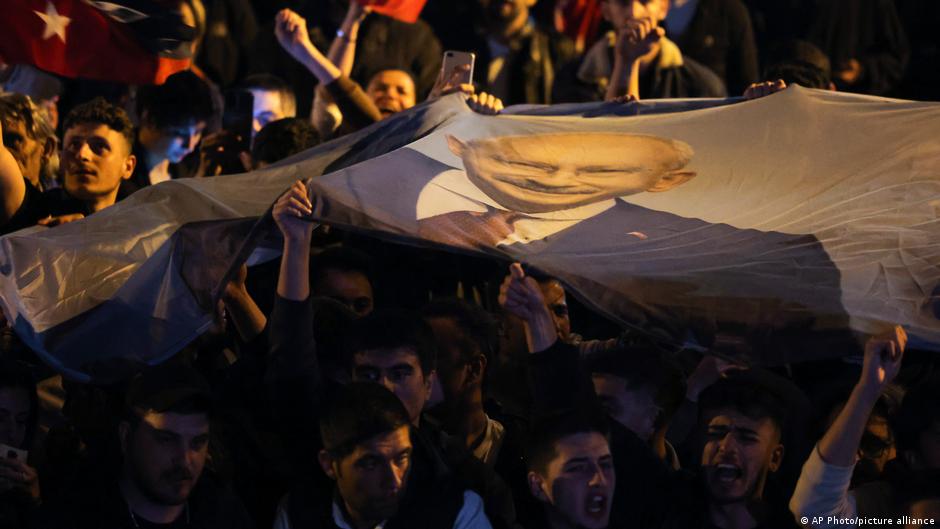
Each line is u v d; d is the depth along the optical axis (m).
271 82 21.69
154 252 13.52
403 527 11.66
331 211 12.78
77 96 21.89
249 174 14.38
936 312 12.44
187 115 19.16
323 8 25.70
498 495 12.33
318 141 18.05
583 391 12.45
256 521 12.79
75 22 16.28
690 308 12.45
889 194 13.52
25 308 13.34
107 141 16.64
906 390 14.18
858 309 12.48
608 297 12.48
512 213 13.24
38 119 16.97
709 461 12.08
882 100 14.73
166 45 16.58
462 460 12.42
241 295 13.70
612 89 18.27
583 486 11.76
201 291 13.34
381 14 24.14
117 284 13.42
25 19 16.20
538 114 15.70
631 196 13.52
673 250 12.91
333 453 11.45
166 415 11.55
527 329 12.55
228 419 12.93
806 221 13.30
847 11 25.61
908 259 12.83
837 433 11.59
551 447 11.85
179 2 22.72
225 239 13.46
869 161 13.93
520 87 24.39
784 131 14.40
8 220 15.96
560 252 12.90
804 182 13.75
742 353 12.29
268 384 12.59
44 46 16.28
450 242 12.77
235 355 14.89
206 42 24.72
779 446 12.43
